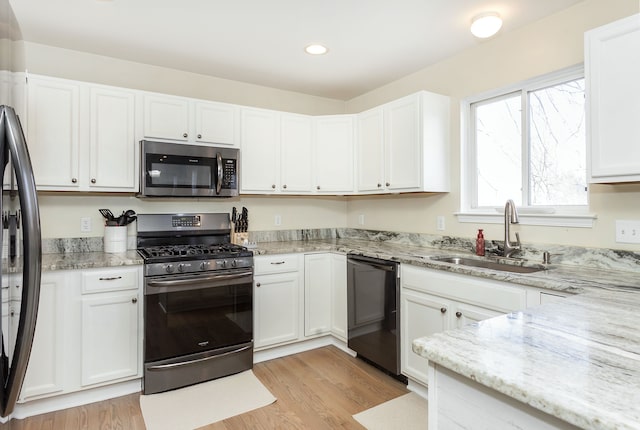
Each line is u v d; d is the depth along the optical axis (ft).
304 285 9.88
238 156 9.74
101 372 7.29
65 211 8.68
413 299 7.74
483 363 2.49
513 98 8.47
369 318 8.80
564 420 1.99
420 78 10.24
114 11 7.16
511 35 8.07
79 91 7.98
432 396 2.88
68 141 7.86
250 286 8.83
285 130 10.70
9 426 3.02
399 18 7.49
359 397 7.54
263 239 11.44
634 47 5.32
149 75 9.80
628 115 5.39
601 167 5.67
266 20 7.55
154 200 9.74
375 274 8.62
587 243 6.82
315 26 7.81
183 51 9.00
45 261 7.29
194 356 8.04
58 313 6.90
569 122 7.48
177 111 9.08
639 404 1.97
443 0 6.85
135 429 6.43
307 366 9.02
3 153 2.85
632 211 6.23
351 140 10.99
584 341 2.89
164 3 6.89
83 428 6.44
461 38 8.38
